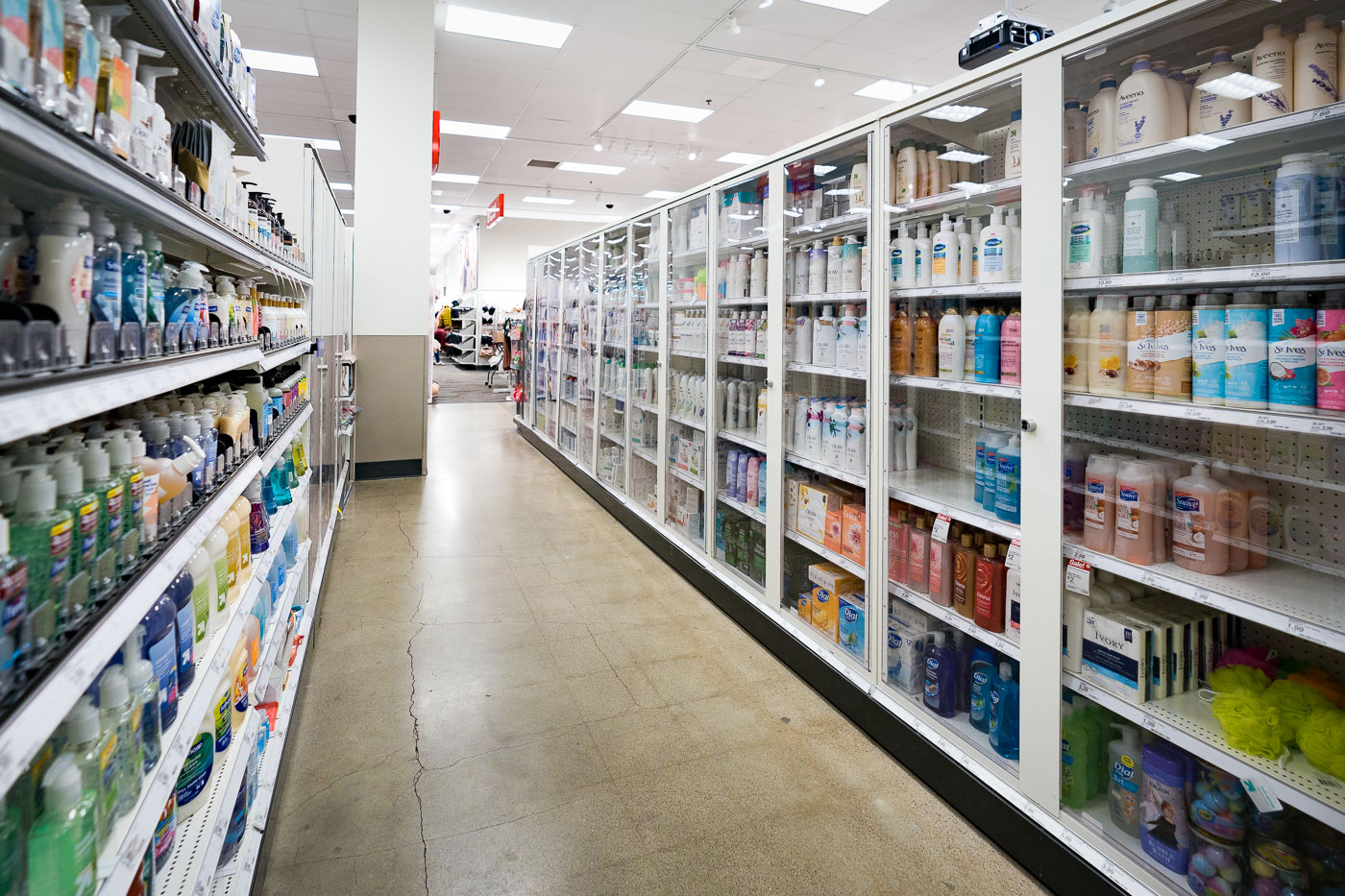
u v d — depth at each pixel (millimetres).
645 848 1953
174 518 1301
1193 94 1715
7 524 735
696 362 4414
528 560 4398
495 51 7160
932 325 2443
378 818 2049
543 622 3467
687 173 12477
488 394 14289
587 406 6398
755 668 3025
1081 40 1721
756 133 10031
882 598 2512
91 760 884
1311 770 1441
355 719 2566
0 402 613
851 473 2732
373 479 6520
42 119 701
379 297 6348
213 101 1822
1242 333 1538
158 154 1176
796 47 7016
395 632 3311
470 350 19969
